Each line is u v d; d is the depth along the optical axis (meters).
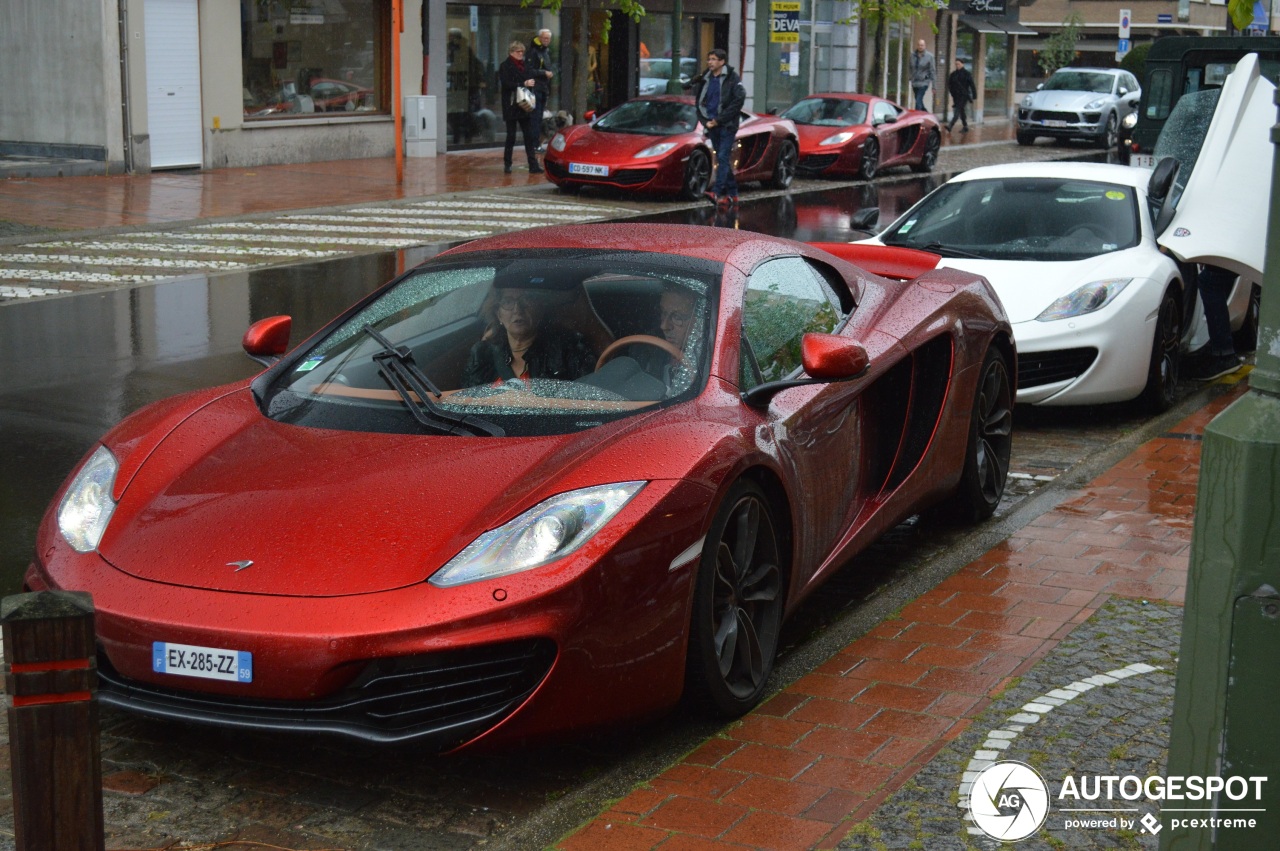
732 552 3.92
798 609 4.84
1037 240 8.16
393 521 3.51
